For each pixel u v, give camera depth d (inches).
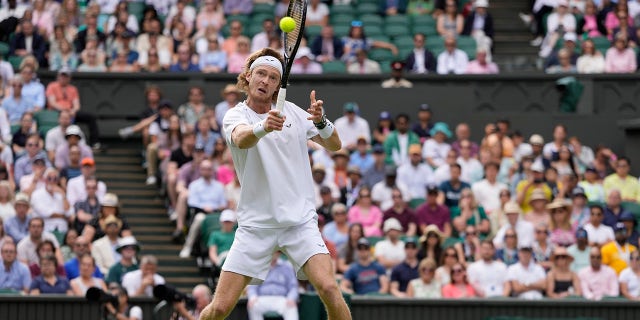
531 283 1680.6
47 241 1603.1
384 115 2169.0
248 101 820.6
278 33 2402.8
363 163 2017.7
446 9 2541.8
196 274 1803.6
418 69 2377.0
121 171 2132.1
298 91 2255.2
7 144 2007.9
